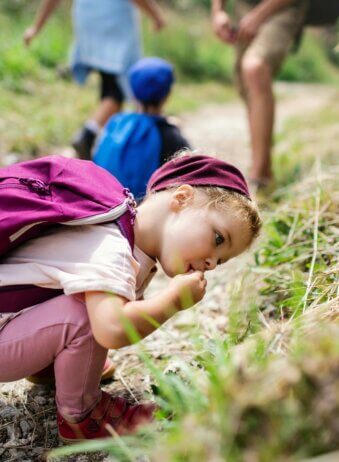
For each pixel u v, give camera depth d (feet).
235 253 5.40
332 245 7.02
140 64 10.14
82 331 4.92
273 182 11.44
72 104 21.70
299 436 3.22
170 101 26.81
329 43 56.54
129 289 4.80
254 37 11.90
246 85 11.76
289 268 7.02
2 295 5.11
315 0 11.82
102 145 9.62
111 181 5.59
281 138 17.80
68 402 5.12
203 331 6.89
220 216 5.25
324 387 3.17
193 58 37.04
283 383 3.33
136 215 5.45
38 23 14.66
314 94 34.22
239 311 6.76
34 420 5.66
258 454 3.19
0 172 5.43
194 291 5.03
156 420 4.80
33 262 5.02
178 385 4.34
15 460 5.18
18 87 21.42
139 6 13.79
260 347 4.53
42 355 5.08
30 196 5.09
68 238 5.06
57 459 5.12
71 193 5.21
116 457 4.55
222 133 20.80
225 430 3.33
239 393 3.35
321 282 6.24
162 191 5.50
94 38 13.96
